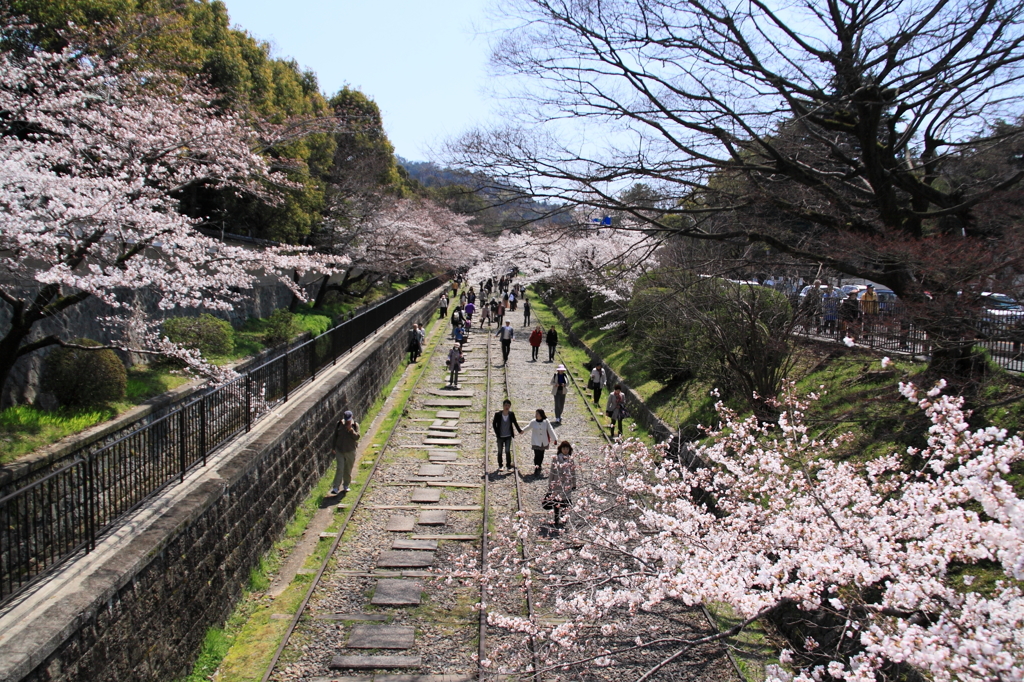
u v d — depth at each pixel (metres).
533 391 21.92
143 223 9.58
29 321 8.66
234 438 10.16
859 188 11.10
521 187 11.00
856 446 8.45
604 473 9.98
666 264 15.52
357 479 13.34
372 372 19.94
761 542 6.66
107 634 5.63
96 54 11.97
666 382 17.66
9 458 8.01
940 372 8.48
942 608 4.80
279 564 9.81
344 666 7.22
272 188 20.72
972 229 9.51
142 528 6.78
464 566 9.52
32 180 8.42
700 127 10.16
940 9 8.52
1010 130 9.55
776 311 12.70
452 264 45.22
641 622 7.89
